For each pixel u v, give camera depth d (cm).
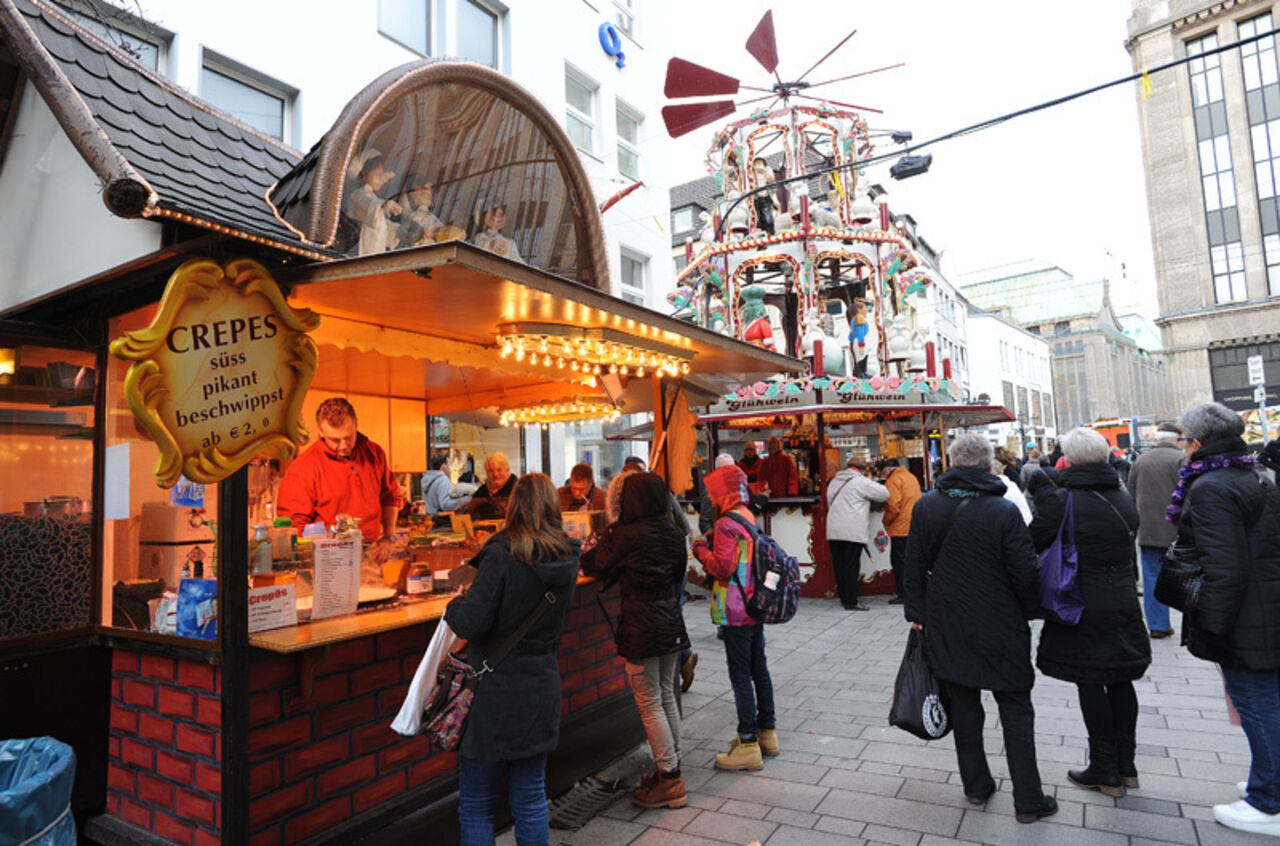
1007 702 338
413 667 334
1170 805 342
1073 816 335
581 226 538
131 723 311
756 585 405
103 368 343
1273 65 3597
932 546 350
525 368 446
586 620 444
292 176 347
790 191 1230
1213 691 505
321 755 294
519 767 276
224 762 265
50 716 330
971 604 336
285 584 297
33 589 331
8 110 338
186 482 296
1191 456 328
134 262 281
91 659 343
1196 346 3791
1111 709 358
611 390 529
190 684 284
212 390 269
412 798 325
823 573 956
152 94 331
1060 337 7369
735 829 341
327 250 301
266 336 287
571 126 1249
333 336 350
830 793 375
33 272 331
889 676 584
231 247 281
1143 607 695
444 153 437
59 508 343
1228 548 302
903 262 1240
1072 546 342
